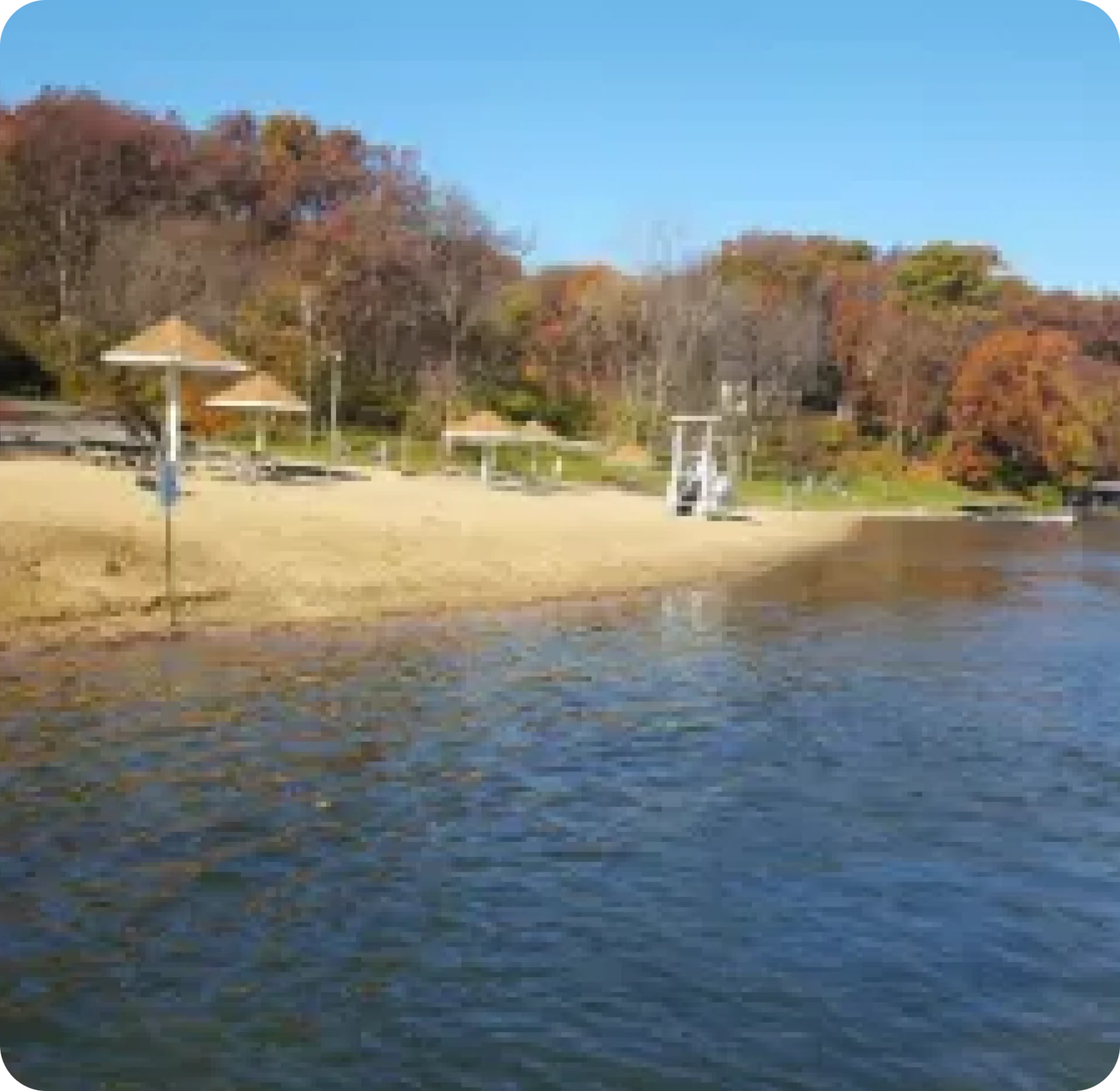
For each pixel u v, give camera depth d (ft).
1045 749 57.47
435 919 34.14
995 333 382.22
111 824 40.75
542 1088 25.55
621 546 135.85
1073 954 33.30
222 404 146.82
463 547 114.73
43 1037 26.89
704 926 34.32
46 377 202.28
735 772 51.11
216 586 85.10
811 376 359.05
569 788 47.75
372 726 55.93
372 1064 26.30
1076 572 160.35
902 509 298.35
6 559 79.82
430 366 285.64
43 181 251.80
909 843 42.39
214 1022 27.81
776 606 108.27
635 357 341.41
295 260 276.41
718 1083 26.04
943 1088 26.27
